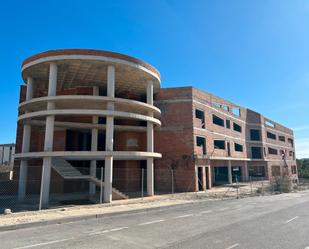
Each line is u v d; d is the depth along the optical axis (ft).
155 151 91.20
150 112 71.87
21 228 31.96
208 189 94.53
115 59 61.16
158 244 23.75
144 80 74.49
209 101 103.30
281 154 171.42
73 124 68.64
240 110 134.00
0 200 61.82
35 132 78.74
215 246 22.91
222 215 41.68
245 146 133.39
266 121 154.61
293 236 26.81
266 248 22.34
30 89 67.10
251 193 86.89
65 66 63.00
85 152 56.85
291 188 110.93
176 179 87.51
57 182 72.43
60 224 34.71
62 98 57.21
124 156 62.59
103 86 80.23
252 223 34.40
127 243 24.17
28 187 73.51
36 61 59.72
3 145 133.18
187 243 23.99
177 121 91.40
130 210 45.50
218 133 107.34
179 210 48.55
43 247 23.07
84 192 75.41
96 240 25.40
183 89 93.20
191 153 87.97
